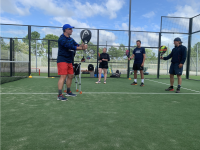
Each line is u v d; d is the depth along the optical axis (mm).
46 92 4242
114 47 9133
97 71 9094
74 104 3012
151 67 12906
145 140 1602
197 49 9086
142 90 4855
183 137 1686
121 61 9328
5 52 8758
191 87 5781
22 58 11391
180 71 4512
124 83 6684
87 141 1558
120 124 2029
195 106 3016
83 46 3551
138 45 5980
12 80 6898
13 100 3266
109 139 1609
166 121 2170
